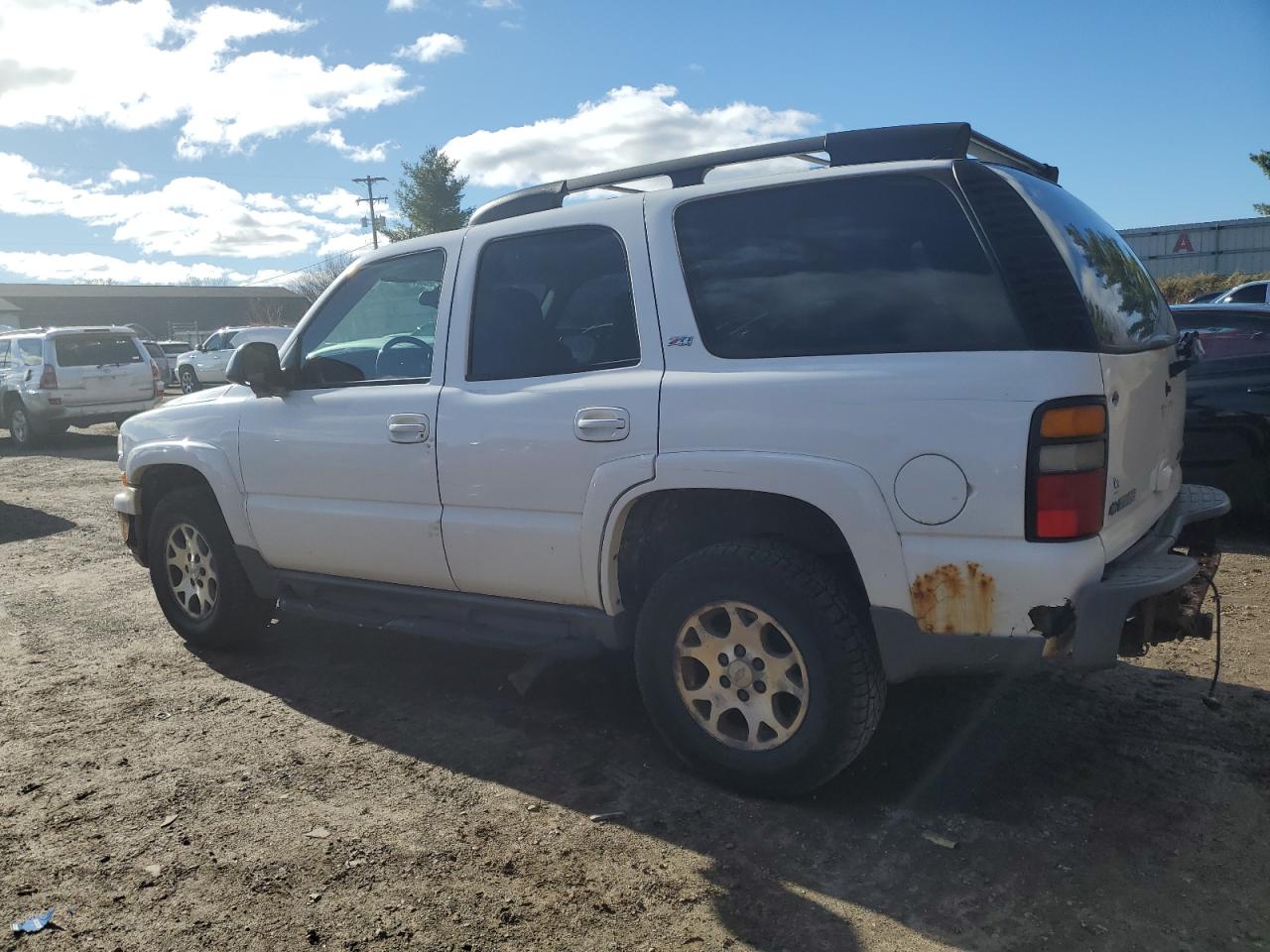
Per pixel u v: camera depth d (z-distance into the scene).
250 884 2.94
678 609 3.34
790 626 3.11
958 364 2.87
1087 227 3.38
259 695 4.48
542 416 3.58
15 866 3.09
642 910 2.75
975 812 3.19
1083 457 2.77
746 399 3.15
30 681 4.75
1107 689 4.14
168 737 4.04
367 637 5.29
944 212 3.01
